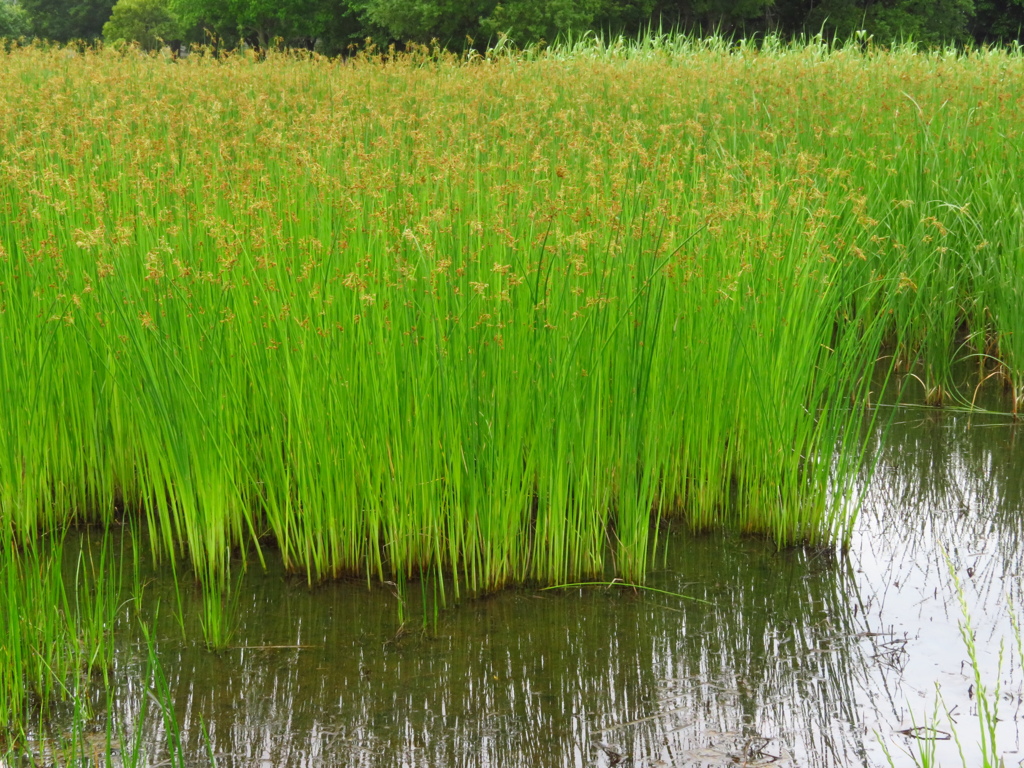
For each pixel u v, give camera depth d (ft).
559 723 10.78
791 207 17.78
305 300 14.42
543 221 15.84
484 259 15.17
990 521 15.78
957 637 12.34
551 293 14.48
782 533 15.34
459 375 13.53
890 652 12.05
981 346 23.73
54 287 15.01
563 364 13.79
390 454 13.96
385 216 15.61
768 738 10.43
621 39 52.42
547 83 32.53
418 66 35.96
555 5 93.61
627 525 14.06
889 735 10.40
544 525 14.08
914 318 23.72
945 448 19.03
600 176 18.56
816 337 16.61
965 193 25.52
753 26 121.29
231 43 126.93
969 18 126.82
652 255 15.55
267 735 10.58
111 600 12.61
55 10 185.47
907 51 45.37
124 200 17.35
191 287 14.71
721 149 24.22
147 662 12.01
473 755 10.25
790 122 27.45
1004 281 22.39
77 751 10.23
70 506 15.92
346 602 13.66
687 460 15.97
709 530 16.03
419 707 11.12
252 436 14.87
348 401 13.83
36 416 14.87
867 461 18.47
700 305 15.84
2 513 14.52
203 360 14.37
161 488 14.42
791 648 12.23
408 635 12.73
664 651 12.26
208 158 19.72
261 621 13.10
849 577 14.15
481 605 13.57
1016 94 31.19
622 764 10.05
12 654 10.95
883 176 26.09
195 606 13.51
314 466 13.92
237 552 15.21
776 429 15.34
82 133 20.20
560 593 13.93
